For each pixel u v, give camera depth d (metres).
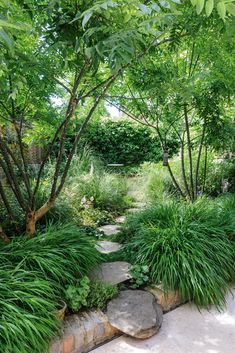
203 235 2.54
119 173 6.76
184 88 2.62
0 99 2.34
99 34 1.44
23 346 1.46
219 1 0.95
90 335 1.83
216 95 3.21
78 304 1.94
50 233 2.27
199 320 2.11
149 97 2.95
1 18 0.94
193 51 3.11
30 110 2.70
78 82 2.10
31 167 4.63
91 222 3.81
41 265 1.93
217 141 3.54
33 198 2.49
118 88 3.33
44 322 1.63
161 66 2.76
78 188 4.40
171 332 1.97
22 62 1.59
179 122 3.84
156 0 1.51
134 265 2.40
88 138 8.45
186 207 3.04
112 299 2.10
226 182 4.96
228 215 2.99
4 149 2.34
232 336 1.93
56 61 2.02
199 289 2.19
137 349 1.82
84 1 1.53
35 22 1.85
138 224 3.01
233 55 2.97
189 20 1.97
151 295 2.16
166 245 2.44
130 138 8.92
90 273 2.33
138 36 1.29
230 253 2.50
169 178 5.15
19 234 2.68
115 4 1.12
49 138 3.35
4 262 1.93
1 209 2.96
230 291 2.41
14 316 1.54
